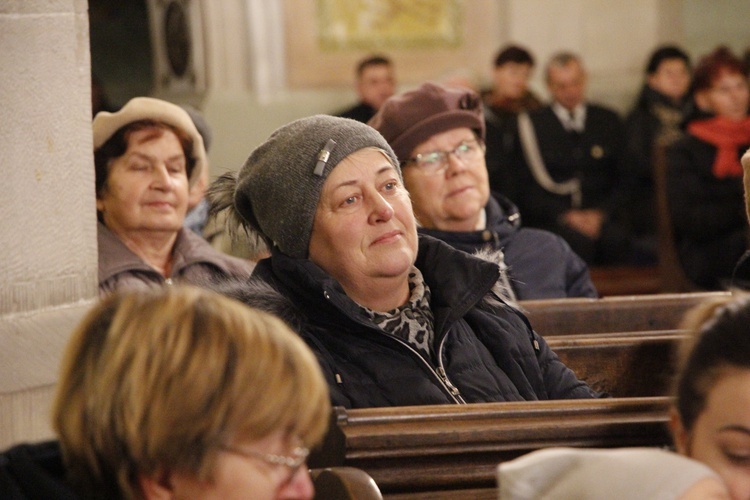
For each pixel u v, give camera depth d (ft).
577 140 33.30
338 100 38.75
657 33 41.11
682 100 34.78
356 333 10.46
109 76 40.96
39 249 10.31
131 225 14.25
